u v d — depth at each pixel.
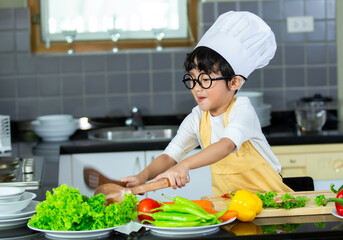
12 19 3.76
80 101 3.82
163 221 1.35
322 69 3.88
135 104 3.84
